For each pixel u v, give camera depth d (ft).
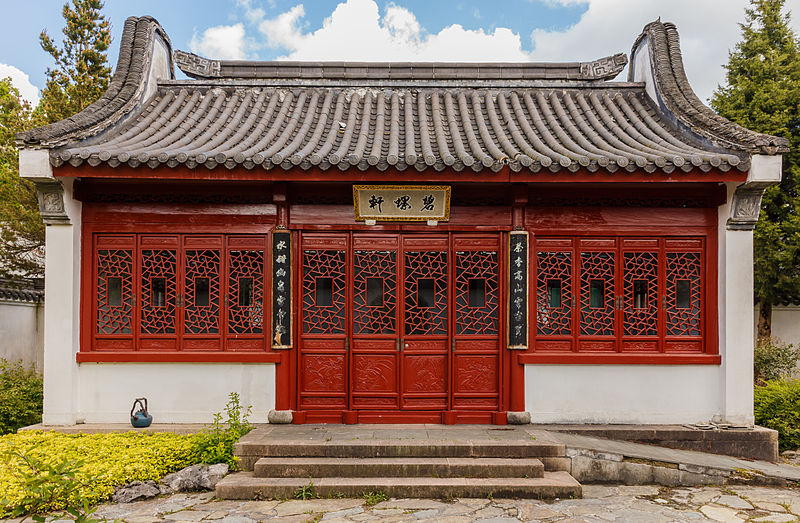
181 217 23.47
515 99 27.91
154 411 23.07
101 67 46.65
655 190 23.58
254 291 23.58
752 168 20.61
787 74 44.37
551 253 23.72
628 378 23.35
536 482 18.72
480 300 24.44
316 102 27.81
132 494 18.03
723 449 22.22
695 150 21.80
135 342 23.25
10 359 38.09
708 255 23.48
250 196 23.65
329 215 23.61
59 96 44.88
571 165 20.07
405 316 23.77
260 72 29.43
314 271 23.80
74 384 22.74
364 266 23.85
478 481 18.80
